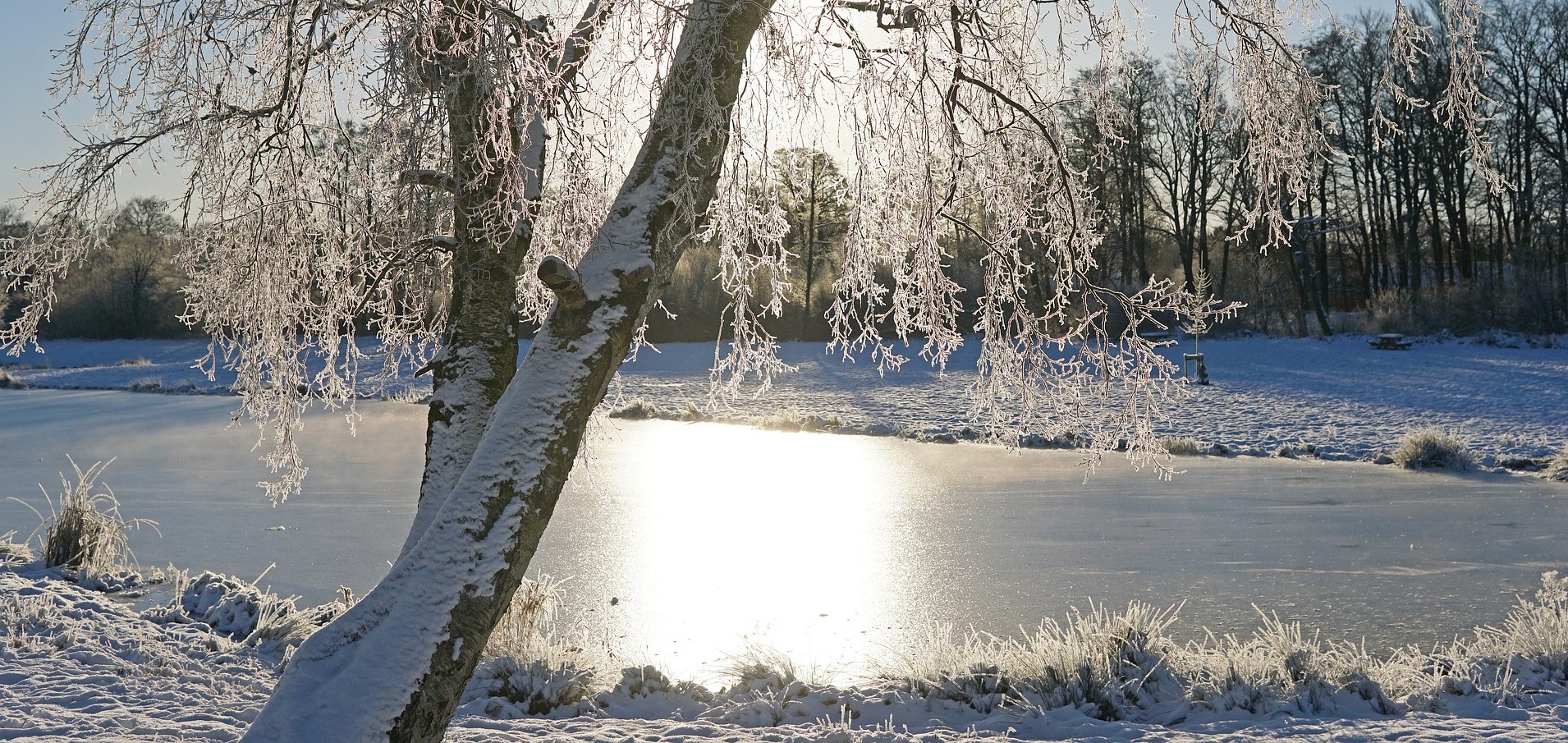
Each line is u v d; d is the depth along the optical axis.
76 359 52.84
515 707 6.01
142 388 40.06
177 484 16.52
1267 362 38.06
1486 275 51.50
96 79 4.60
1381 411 25.88
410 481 16.88
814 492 15.75
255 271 4.62
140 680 6.30
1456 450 18.25
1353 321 50.31
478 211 3.94
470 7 3.83
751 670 6.63
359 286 5.30
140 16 4.54
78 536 10.30
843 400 31.30
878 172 4.87
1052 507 14.23
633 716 6.02
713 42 3.65
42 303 4.74
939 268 4.54
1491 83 43.28
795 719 5.96
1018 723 5.80
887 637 7.98
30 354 55.19
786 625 8.41
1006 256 4.80
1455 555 10.84
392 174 4.23
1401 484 16.20
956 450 21.33
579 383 3.46
